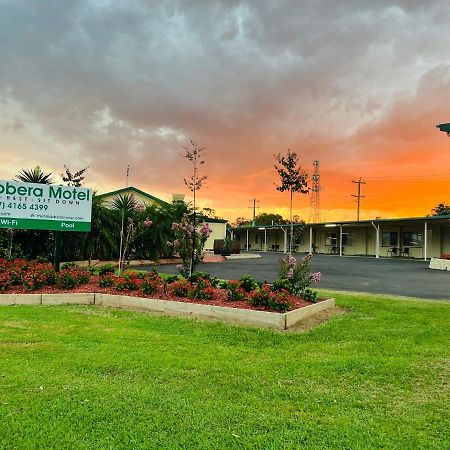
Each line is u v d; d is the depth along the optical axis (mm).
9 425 3365
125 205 18000
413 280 15227
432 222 27953
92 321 7145
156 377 4523
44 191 10812
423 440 3324
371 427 3525
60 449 3078
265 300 7695
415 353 5715
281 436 3334
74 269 10742
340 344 6199
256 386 4367
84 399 3877
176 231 11055
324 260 27031
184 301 8297
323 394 4227
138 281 9469
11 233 12969
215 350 5680
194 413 3680
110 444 3152
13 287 9422
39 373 4477
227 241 28484
